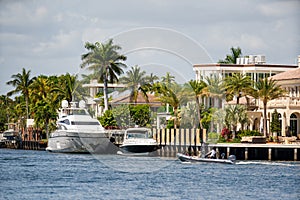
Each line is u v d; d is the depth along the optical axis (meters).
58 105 180.25
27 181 78.12
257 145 115.19
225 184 76.75
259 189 72.81
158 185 75.00
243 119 130.62
